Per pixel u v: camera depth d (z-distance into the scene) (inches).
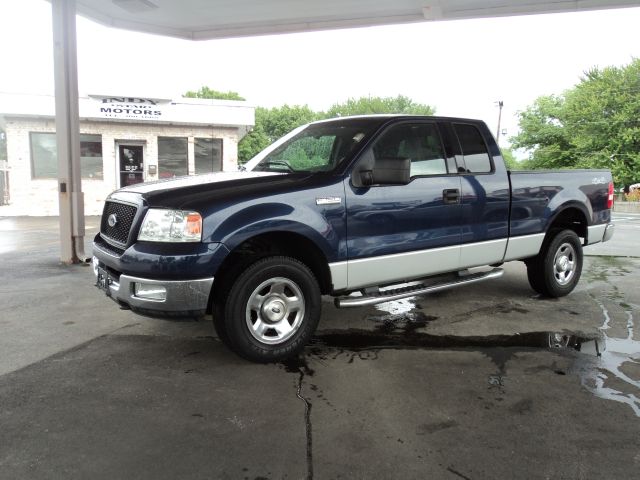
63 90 306.2
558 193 225.8
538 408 129.1
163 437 114.6
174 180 172.9
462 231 193.5
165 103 666.8
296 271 157.8
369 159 171.6
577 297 240.7
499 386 142.0
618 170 1316.4
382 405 130.4
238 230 146.1
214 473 101.6
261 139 1563.7
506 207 206.4
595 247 414.3
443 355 165.6
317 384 142.7
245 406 129.3
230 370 152.1
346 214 164.6
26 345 172.4
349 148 173.6
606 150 1349.7
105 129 669.3
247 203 149.3
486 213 200.1
